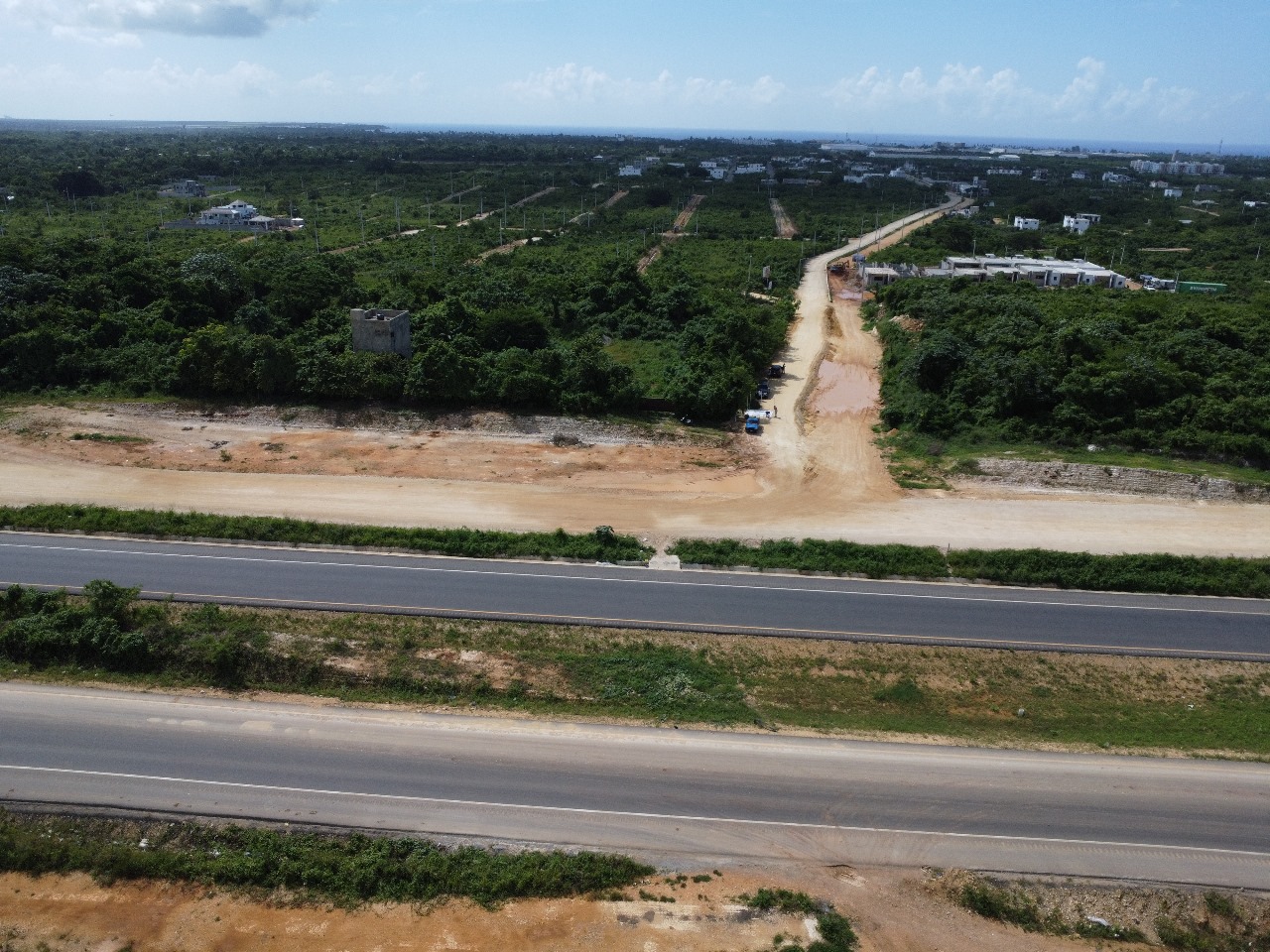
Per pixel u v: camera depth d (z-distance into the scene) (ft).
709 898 76.33
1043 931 75.46
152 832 81.25
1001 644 112.47
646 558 131.44
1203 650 112.68
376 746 92.94
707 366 202.18
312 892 76.13
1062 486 158.30
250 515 140.15
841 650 110.93
